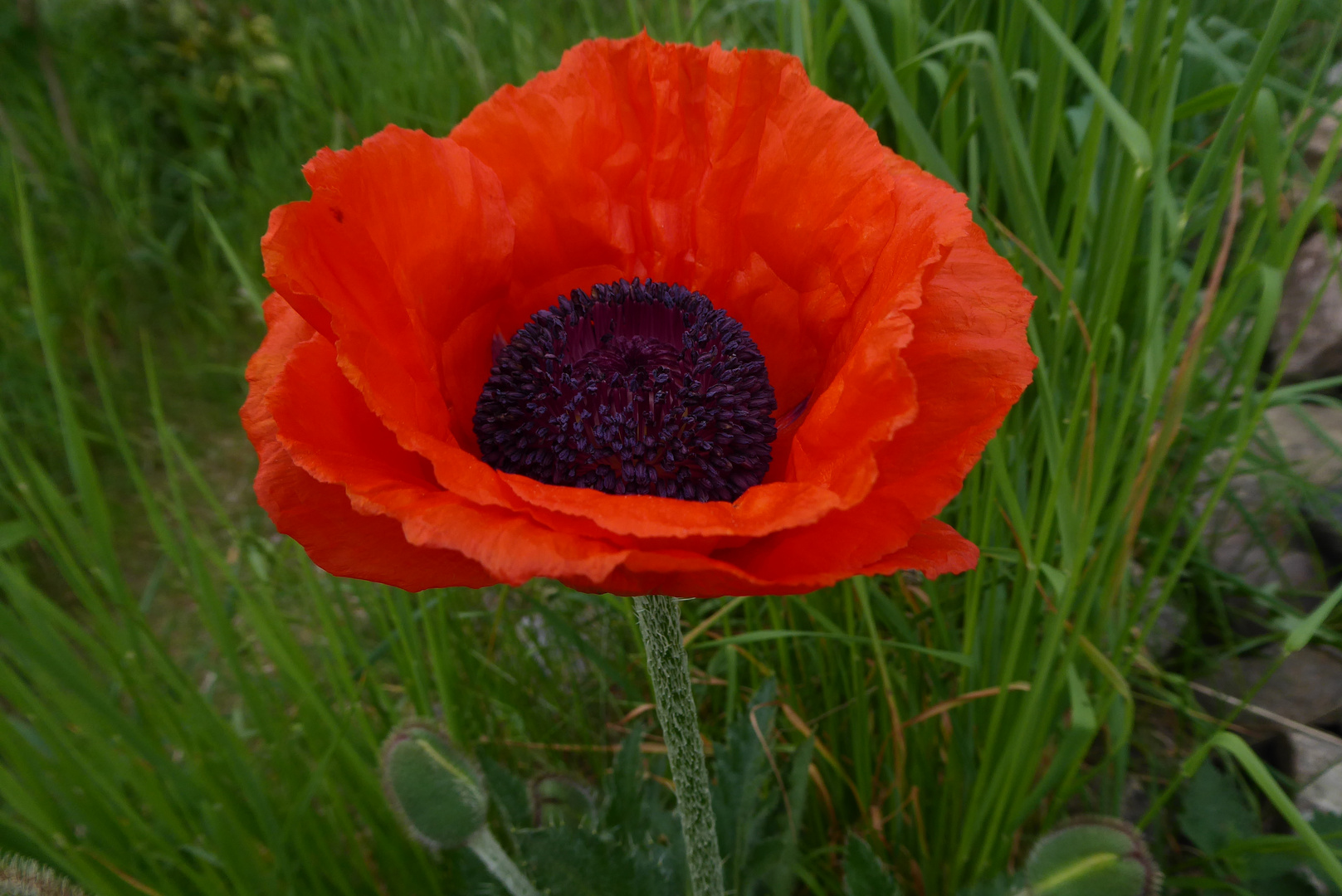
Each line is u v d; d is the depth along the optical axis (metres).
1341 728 0.34
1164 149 0.25
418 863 0.30
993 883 0.26
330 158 0.20
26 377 0.52
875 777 0.32
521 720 0.35
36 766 0.26
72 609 0.48
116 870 0.25
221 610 0.28
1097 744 0.34
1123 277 0.25
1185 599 0.37
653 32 0.43
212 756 0.29
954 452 0.19
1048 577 0.27
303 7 0.74
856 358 0.19
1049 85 0.31
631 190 0.24
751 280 0.24
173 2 0.69
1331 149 0.24
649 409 0.21
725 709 0.36
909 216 0.21
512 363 0.22
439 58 0.58
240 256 0.60
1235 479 0.39
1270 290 0.25
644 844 0.29
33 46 0.61
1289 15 0.22
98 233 0.62
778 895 0.29
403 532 0.19
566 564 0.17
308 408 0.19
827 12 0.32
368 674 0.31
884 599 0.30
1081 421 0.29
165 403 0.58
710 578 0.18
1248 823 0.31
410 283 0.21
